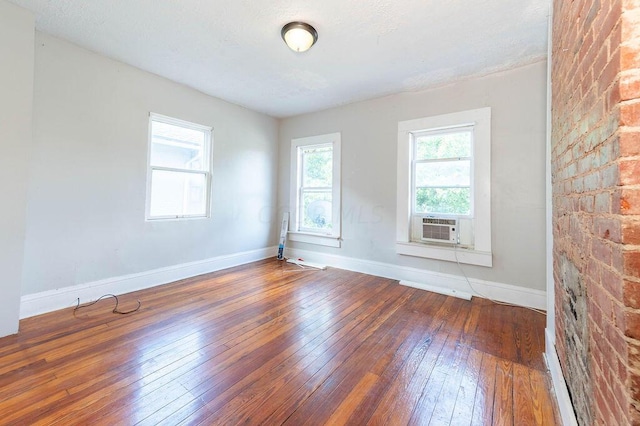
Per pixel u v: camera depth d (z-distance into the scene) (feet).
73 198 8.30
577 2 3.60
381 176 12.06
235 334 6.80
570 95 4.00
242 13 6.72
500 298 9.34
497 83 9.46
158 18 6.95
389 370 5.44
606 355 2.70
